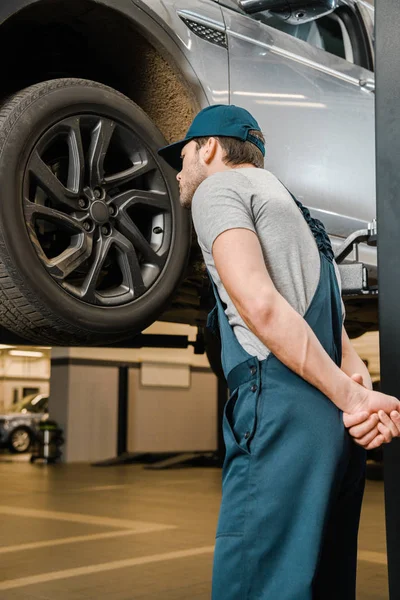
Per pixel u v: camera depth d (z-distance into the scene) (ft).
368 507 22.11
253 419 4.69
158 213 8.80
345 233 10.91
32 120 7.71
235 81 9.55
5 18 7.76
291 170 10.12
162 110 9.24
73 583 11.80
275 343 4.55
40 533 17.03
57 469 40.14
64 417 47.42
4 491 27.43
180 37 8.98
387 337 5.56
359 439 4.70
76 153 8.11
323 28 11.68
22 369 69.97
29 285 7.48
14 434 51.78
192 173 5.56
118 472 37.50
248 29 9.86
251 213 4.96
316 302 4.99
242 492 4.66
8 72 9.26
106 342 8.30
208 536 16.63
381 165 5.69
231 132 5.41
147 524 18.57
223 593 4.60
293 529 4.51
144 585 11.66
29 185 7.81
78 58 9.28
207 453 47.16
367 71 11.81
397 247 5.56
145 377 51.96
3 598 10.78
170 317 12.45
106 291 8.27
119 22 8.59
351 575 5.19
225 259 4.70
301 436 4.60
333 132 10.82
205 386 56.13
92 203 8.18
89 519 19.45
